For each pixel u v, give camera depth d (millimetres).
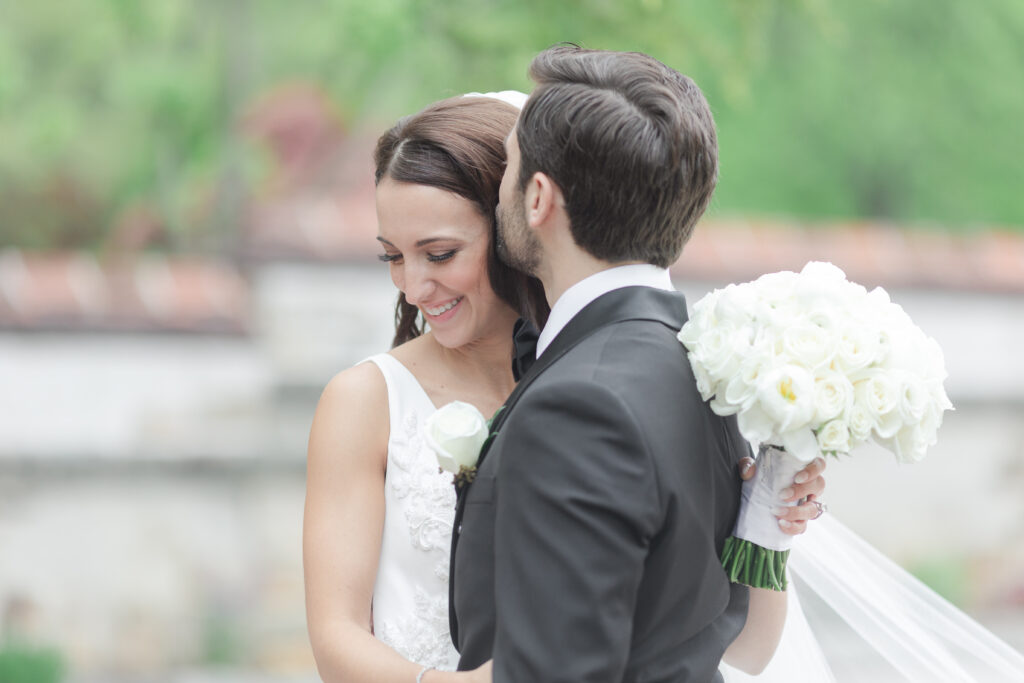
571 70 1726
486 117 2199
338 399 2311
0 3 14570
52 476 8375
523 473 1555
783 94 15898
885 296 1712
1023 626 9375
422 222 2154
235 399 8641
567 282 1757
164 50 14898
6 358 8344
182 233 15344
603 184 1662
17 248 15422
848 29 15539
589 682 1460
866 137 15969
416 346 2430
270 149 14891
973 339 9797
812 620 2428
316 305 8641
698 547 1606
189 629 8477
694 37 6234
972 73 15703
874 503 9734
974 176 15938
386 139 2227
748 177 15945
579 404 1542
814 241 9711
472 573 1761
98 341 8445
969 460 9844
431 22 6184
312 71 15008
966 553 9781
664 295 1743
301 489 8703
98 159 15461
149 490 8500
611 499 1497
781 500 1733
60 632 8273
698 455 1615
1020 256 10062
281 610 8609
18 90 15016
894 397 1593
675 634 1623
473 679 1647
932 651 2359
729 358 1605
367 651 2016
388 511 2291
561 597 1485
